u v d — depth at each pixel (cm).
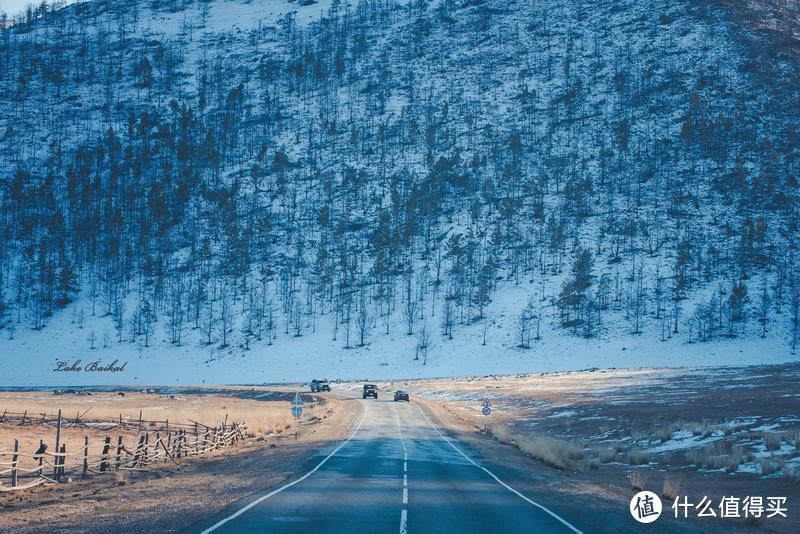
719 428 3406
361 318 15625
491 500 1827
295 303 16975
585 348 13900
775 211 18650
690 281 16012
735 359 12725
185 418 4862
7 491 1822
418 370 13625
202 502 1619
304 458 2834
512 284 16850
